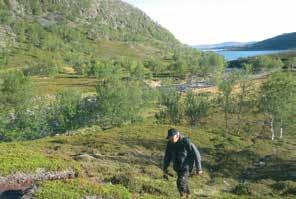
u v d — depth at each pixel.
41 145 41.53
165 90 125.56
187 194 19.94
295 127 85.69
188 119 96.06
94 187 18.14
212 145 49.16
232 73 94.62
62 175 22.53
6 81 100.88
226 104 92.31
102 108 94.56
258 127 91.38
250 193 28.55
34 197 16.47
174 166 19.80
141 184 22.86
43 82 185.38
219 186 31.92
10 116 93.81
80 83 187.12
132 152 41.44
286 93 84.75
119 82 99.94
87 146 42.66
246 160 43.06
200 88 169.75
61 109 96.38
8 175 20.98
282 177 36.75
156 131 55.03
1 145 28.53
